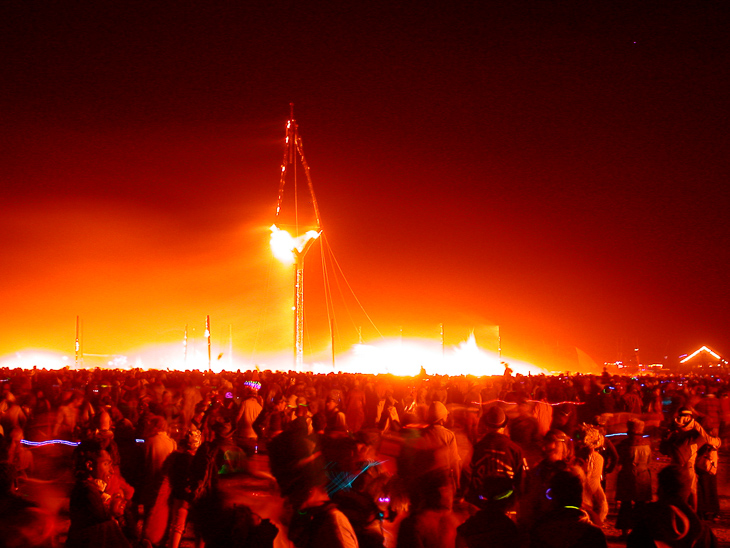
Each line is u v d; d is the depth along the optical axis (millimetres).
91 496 5773
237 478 5262
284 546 4891
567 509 5137
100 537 5684
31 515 5305
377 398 19422
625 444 10648
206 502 4969
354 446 6238
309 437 4500
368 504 4934
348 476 6113
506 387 22859
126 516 6852
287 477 4375
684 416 10008
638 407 22047
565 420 14219
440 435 8492
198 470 7680
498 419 7660
